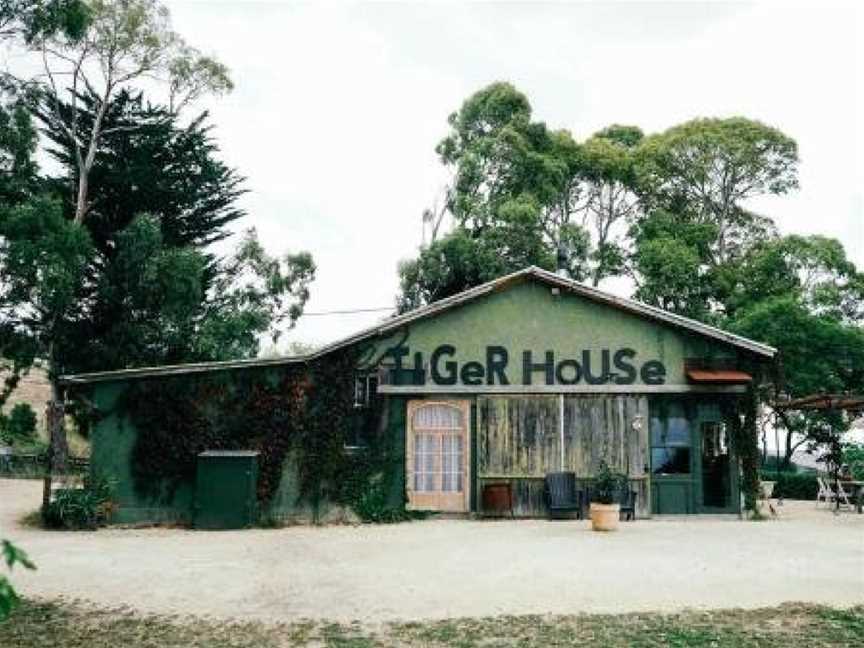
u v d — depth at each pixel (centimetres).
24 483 2845
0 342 2939
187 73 3409
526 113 3875
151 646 769
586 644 755
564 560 1212
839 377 3133
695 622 829
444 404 1903
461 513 1858
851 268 3734
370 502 1844
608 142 4306
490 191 3756
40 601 962
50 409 3072
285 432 1853
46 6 2450
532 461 1872
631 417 1883
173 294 2964
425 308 1903
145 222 2958
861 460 2695
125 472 1806
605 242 4425
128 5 3231
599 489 1639
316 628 826
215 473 1739
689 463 1869
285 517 1817
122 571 1156
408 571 1138
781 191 4203
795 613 862
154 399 1833
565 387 1895
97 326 3053
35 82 2792
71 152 3228
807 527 1666
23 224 2552
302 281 3506
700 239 3912
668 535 1516
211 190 3331
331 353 1900
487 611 888
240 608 920
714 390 1881
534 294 1938
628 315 1923
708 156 4128
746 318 3278
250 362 1841
